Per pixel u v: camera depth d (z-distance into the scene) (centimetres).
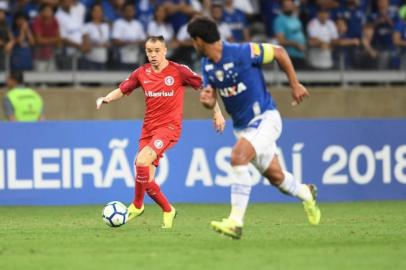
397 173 5703
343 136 5631
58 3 6838
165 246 3106
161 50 3806
